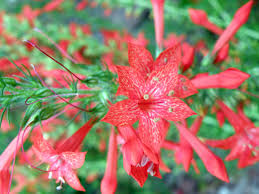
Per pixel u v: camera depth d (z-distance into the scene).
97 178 0.18
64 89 0.07
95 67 0.07
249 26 0.14
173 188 0.21
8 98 0.06
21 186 0.13
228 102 0.10
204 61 0.09
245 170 0.18
